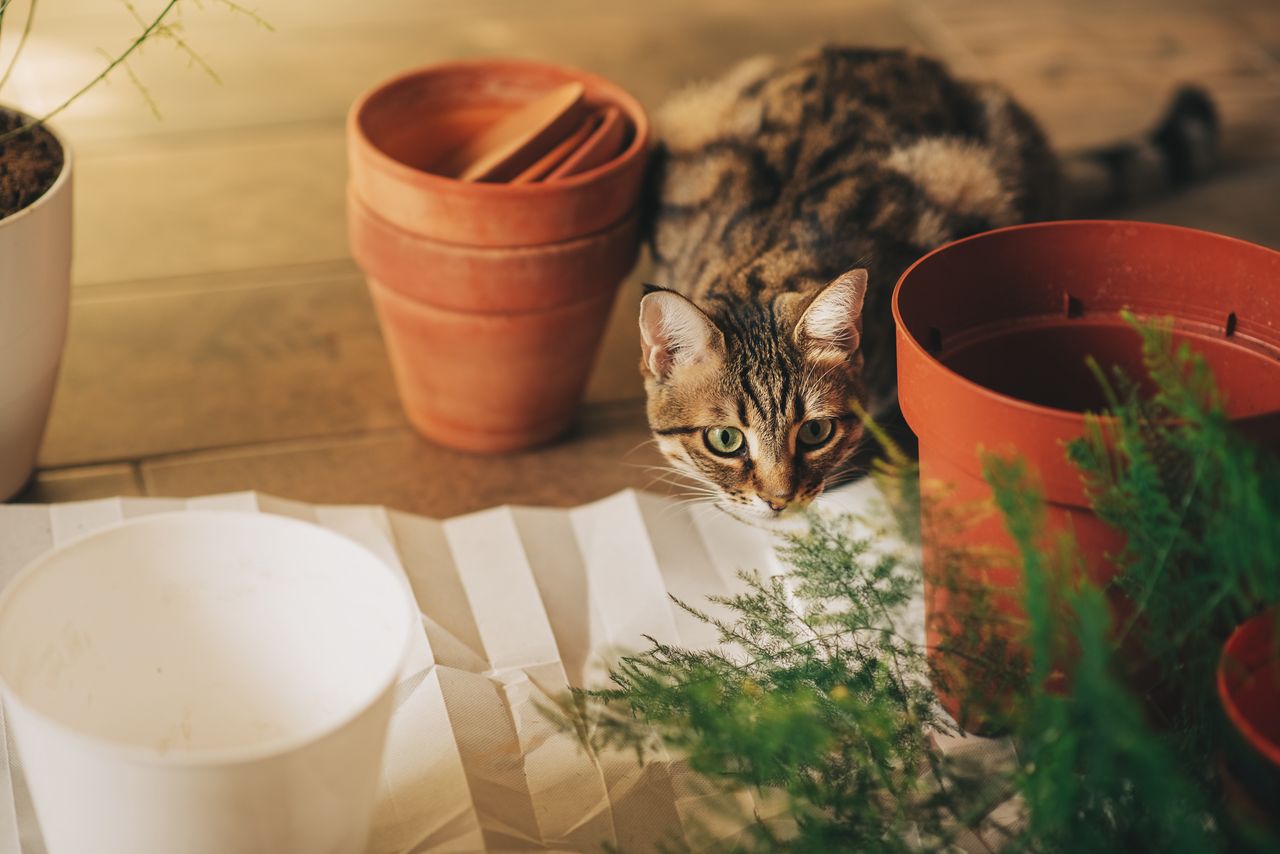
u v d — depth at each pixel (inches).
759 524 58.1
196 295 77.6
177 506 56.4
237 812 34.3
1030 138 74.5
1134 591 38.9
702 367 56.0
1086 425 37.7
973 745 45.9
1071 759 34.1
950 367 46.7
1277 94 101.0
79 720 41.0
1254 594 36.4
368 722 35.8
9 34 98.5
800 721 36.7
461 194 57.3
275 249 82.0
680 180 67.1
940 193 65.9
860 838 38.5
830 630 48.9
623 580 56.0
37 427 59.8
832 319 54.3
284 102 95.1
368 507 58.9
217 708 43.6
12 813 43.0
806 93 72.1
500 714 48.4
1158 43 107.3
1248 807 33.1
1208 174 90.6
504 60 66.5
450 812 43.8
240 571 42.0
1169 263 46.0
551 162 60.6
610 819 44.6
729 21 108.8
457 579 55.7
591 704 48.5
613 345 77.3
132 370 71.7
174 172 87.4
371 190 59.7
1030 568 34.2
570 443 70.0
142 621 41.8
